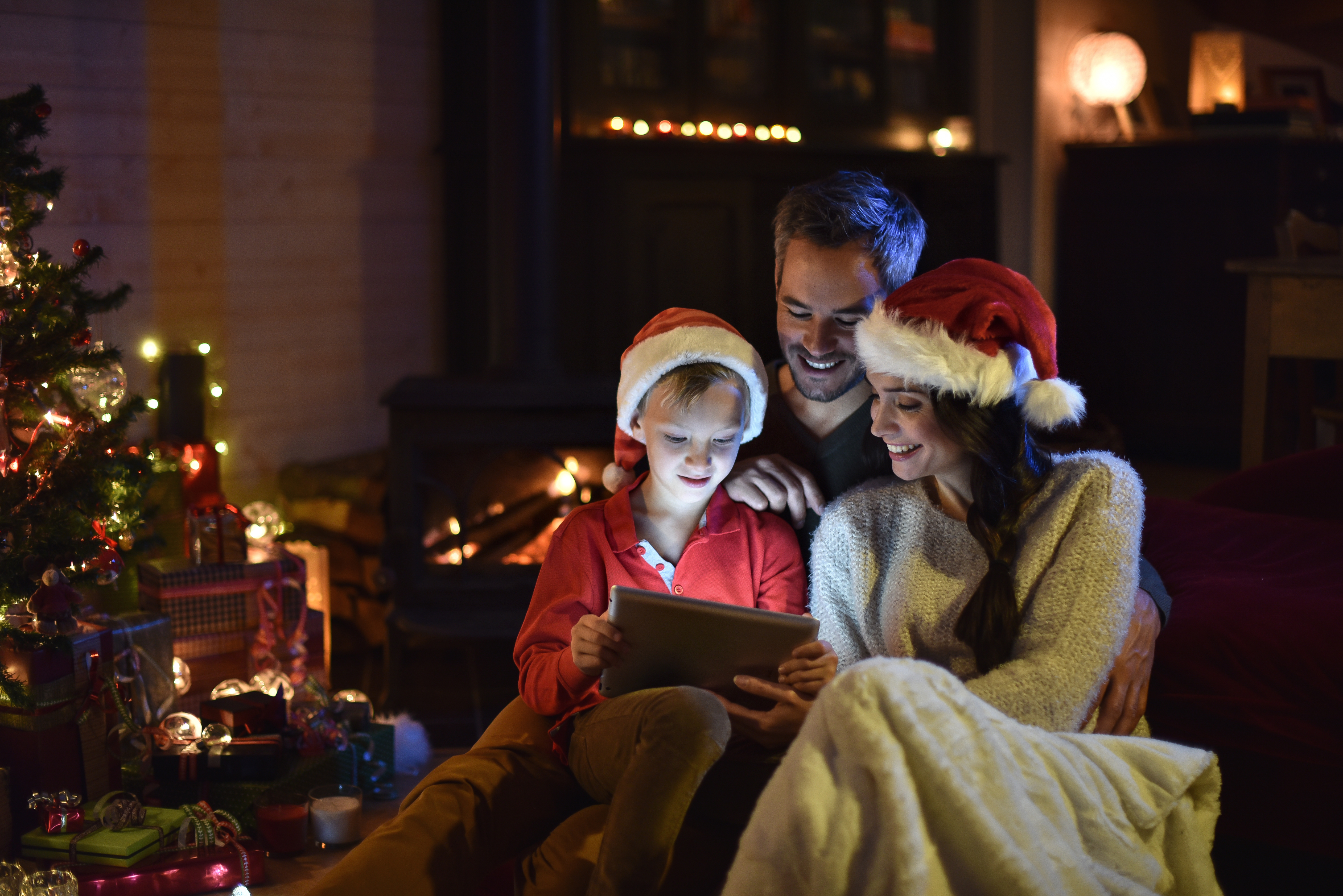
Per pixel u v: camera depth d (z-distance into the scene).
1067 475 1.57
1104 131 5.50
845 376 1.75
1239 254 4.84
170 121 3.52
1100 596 1.48
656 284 4.10
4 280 2.16
